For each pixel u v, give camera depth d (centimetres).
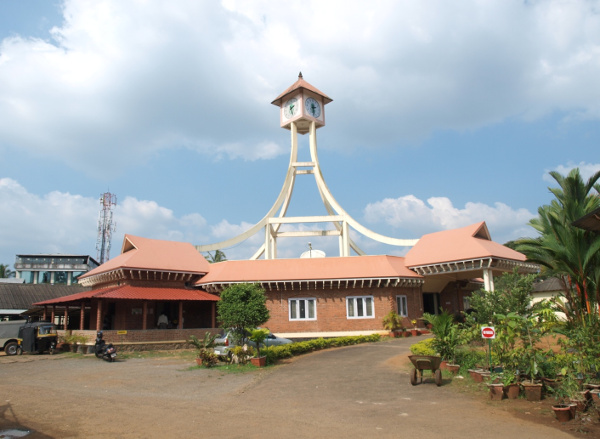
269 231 4575
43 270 9269
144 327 3109
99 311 2969
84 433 1058
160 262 3541
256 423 1145
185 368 2144
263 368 2078
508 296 1823
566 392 1238
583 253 1764
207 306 3778
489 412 1224
